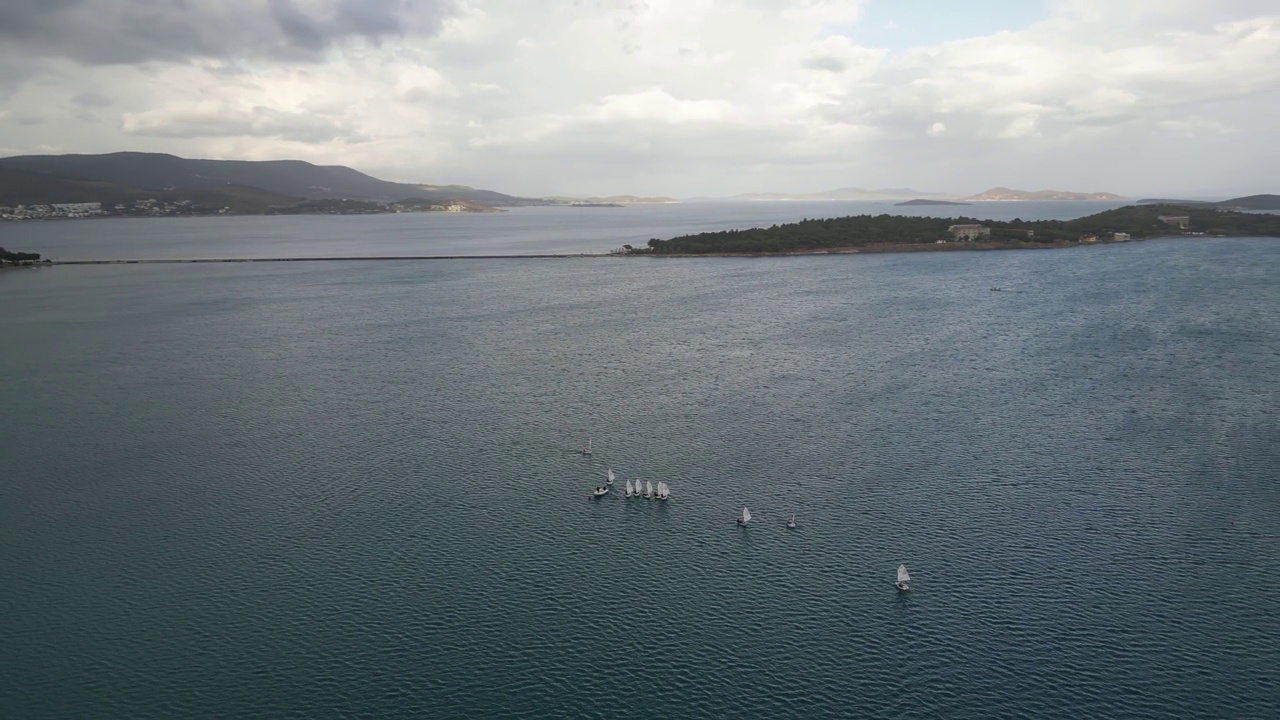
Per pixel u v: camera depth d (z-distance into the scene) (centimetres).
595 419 10406
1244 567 6575
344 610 6144
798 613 6075
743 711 5100
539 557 6888
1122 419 10031
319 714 5100
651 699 5209
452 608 6159
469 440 9662
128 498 8038
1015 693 5231
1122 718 5019
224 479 8488
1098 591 6284
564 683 5350
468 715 5081
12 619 6044
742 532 7300
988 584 6400
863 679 5369
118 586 6462
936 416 10281
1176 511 7531
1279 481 8125
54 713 5106
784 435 9694
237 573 6638
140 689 5316
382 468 8794
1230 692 5219
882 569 6650
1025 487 8100
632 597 6291
